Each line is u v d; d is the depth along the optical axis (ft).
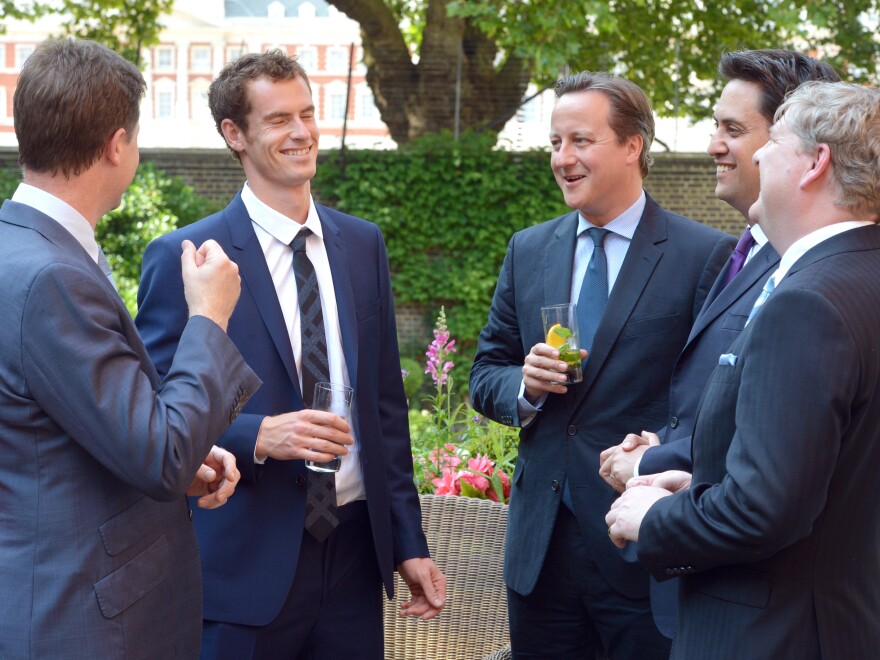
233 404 5.98
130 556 5.79
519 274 9.34
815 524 5.39
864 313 5.23
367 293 8.52
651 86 44.11
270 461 7.79
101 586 5.61
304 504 7.80
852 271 5.33
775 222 5.74
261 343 7.91
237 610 7.61
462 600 9.80
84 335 5.46
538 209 44.14
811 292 5.20
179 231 8.09
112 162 5.97
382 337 8.74
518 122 44.96
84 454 5.64
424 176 43.73
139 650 5.78
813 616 5.41
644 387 8.50
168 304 7.86
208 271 6.19
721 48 42.98
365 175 44.01
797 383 5.13
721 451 5.80
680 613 5.91
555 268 9.04
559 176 8.79
